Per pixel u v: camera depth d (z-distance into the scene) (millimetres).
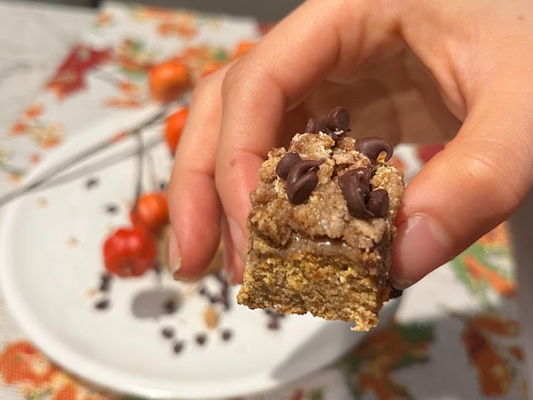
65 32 339
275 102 166
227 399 189
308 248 122
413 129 219
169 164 268
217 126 182
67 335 205
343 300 128
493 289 227
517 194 126
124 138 276
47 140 283
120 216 248
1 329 211
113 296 219
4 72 314
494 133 129
